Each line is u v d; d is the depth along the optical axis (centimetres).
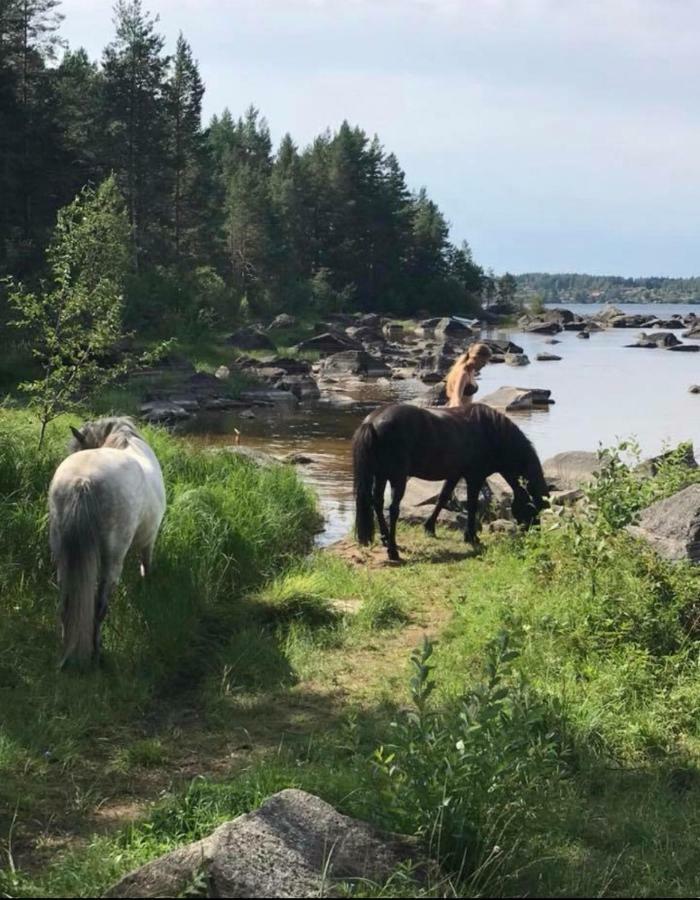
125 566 848
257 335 5053
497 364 4806
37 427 1359
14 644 714
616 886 424
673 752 587
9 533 849
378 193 9956
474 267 11519
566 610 769
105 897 341
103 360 3105
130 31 6031
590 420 2694
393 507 1101
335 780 495
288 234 9131
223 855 344
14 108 4678
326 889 340
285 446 2206
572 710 603
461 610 838
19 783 523
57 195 4869
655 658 696
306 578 941
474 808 418
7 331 3316
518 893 400
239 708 660
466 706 468
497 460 1179
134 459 749
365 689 696
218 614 841
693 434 2442
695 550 838
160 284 5144
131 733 615
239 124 11894
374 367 4316
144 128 6053
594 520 873
